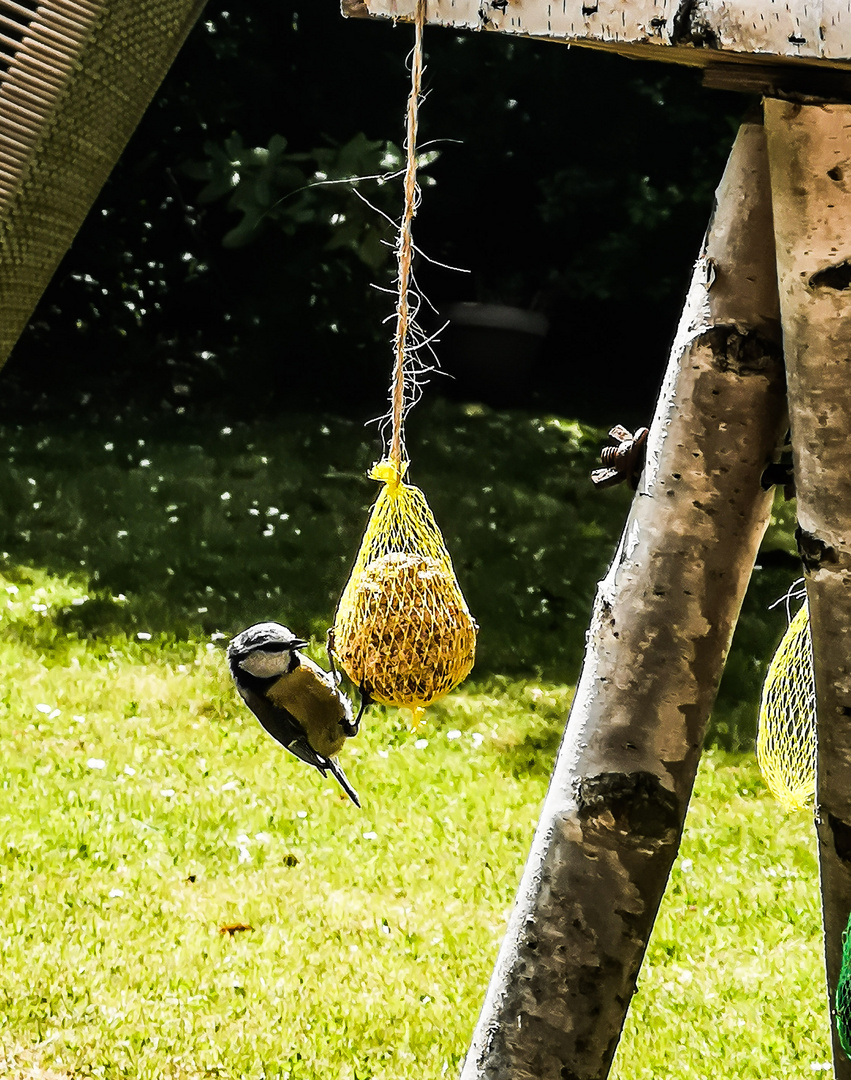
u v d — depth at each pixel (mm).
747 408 4188
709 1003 7570
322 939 7965
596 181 24438
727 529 4254
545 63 23984
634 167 24672
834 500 3965
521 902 4582
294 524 17344
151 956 7609
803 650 5910
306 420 23156
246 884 8570
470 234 25422
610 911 4414
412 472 20125
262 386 24047
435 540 5629
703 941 8305
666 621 4297
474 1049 4664
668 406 4293
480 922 8328
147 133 23141
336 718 5695
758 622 15305
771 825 10117
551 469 20891
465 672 5508
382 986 7500
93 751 10414
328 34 23328
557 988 4473
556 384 26750
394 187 20500
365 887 8680
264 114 23672
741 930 8469
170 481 18797
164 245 23797
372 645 5348
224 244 20734
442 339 24938
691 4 3350
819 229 3807
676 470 4262
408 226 4453
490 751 11133
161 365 24078
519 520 18344
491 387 25000
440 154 23250
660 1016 7363
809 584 4113
